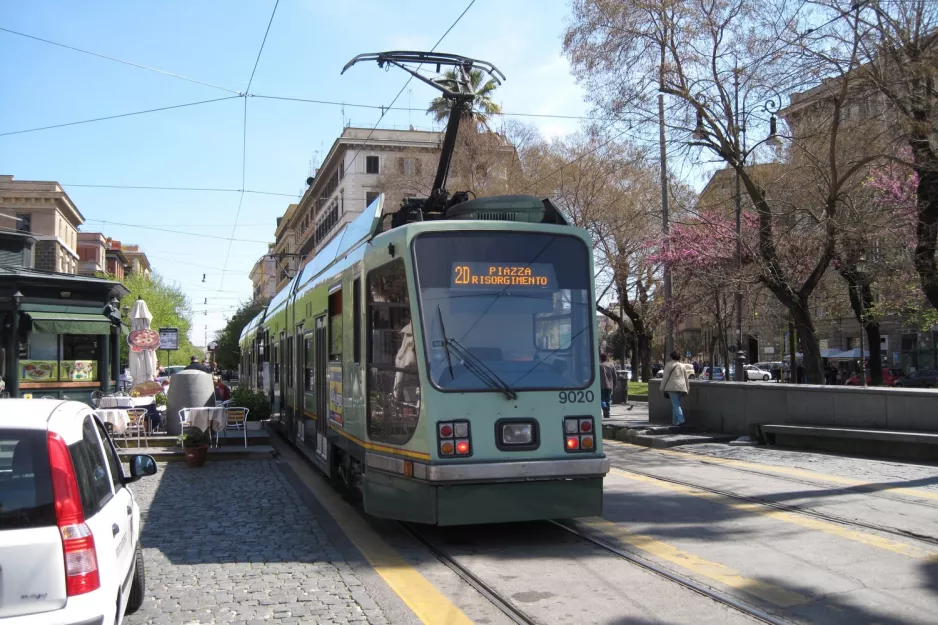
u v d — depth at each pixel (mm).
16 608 3488
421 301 6918
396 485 7035
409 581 5984
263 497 9688
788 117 17375
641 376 43938
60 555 3580
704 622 4965
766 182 19516
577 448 6941
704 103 16781
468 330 6949
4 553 3510
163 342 25422
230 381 61812
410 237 7086
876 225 16422
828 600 5367
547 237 7402
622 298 34219
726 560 6406
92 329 17625
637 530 7523
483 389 6785
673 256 23031
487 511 6641
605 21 16766
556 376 7047
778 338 51844
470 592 5699
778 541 7000
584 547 6941
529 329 7117
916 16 13727
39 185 51625
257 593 5676
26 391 16969
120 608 4113
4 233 20625
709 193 23641
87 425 4543
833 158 15680
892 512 8023
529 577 6008
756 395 14312
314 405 11180
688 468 11461
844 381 37312
